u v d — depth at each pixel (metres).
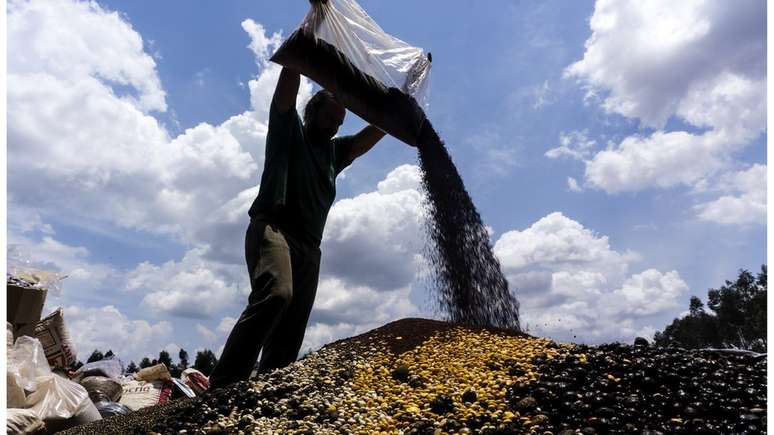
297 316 4.64
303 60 4.12
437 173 5.22
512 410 2.93
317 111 4.90
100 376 7.19
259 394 3.50
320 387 3.61
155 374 7.80
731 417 2.63
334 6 4.70
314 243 4.74
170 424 3.37
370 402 3.28
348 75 4.39
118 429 3.72
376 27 5.10
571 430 2.59
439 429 2.76
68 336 7.33
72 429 4.27
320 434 2.86
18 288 6.47
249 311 4.02
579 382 3.17
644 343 3.83
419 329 4.60
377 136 5.27
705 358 3.45
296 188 4.59
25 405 4.79
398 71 5.02
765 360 3.35
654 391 2.99
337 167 5.17
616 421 2.65
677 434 2.49
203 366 16.77
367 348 4.32
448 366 3.74
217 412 3.38
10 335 5.26
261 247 4.30
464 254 5.07
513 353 3.81
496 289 5.19
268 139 4.59
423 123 5.34
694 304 33.81
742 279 31.73
